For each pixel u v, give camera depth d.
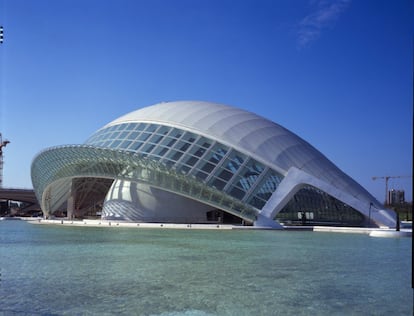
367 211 46.34
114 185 54.03
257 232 37.56
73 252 19.27
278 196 46.28
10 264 15.39
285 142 53.16
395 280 13.20
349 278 13.49
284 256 18.91
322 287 11.99
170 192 50.31
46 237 28.39
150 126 55.34
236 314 9.10
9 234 31.50
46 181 59.91
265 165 49.38
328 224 49.59
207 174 47.12
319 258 18.44
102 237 28.52
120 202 51.72
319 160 52.88
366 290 11.68
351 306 9.92
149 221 49.81
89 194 65.12
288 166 49.84
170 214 50.03
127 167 49.62
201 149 50.25
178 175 46.50
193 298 10.44
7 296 10.48
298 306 9.88
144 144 51.84
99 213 69.00
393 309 9.70
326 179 50.28
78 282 12.16
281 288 11.77
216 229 40.97
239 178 47.50
